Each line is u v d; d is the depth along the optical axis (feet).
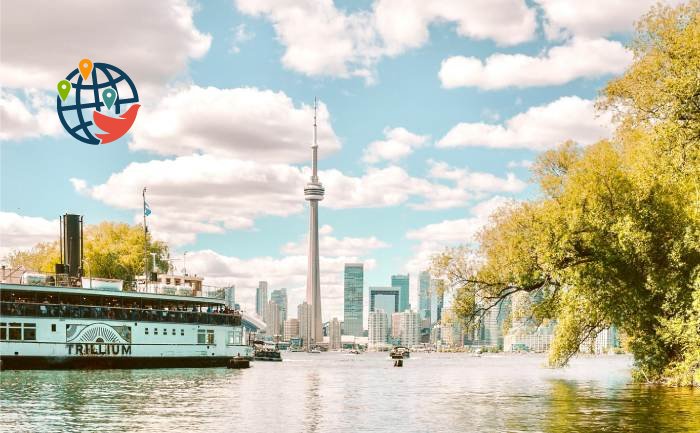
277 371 381.81
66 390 201.26
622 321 167.43
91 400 173.37
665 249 157.07
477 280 176.45
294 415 144.97
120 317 300.61
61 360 282.15
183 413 147.84
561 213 158.30
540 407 151.94
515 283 169.27
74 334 285.64
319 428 123.75
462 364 643.45
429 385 256.52
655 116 125.80
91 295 292.40
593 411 139.44
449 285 178.50
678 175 125.08
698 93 116.47
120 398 179.93
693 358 155.63
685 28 123.44
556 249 156.15
